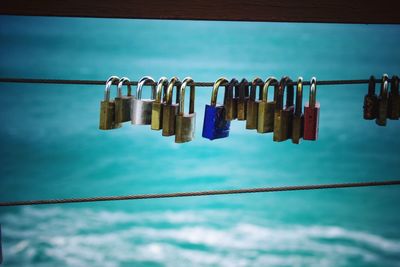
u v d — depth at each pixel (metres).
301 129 4.18
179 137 4.04
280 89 4.09
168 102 3.97
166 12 3.03
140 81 4.04
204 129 4.21
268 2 3.10
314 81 4.12
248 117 4.16
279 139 4.15
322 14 3.15
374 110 4.28
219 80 4.11
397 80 4.24
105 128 4.05
